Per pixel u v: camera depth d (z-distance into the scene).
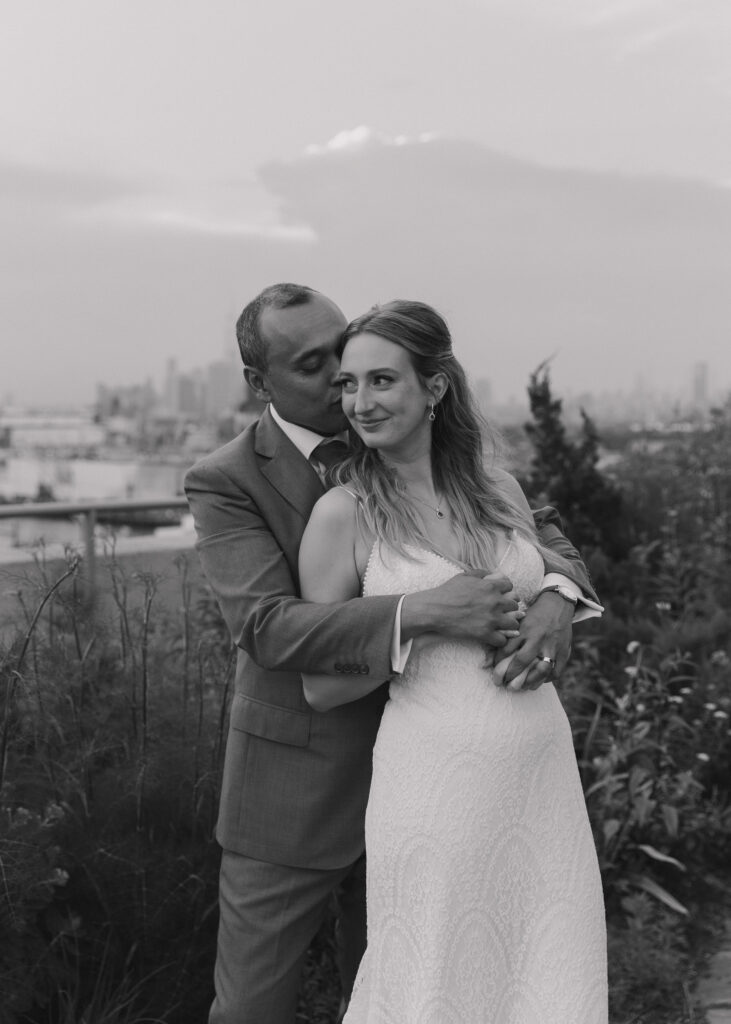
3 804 2.39
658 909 3.41
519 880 2.00
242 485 2.19
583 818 2.11
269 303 2.21
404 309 2.09
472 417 2.23
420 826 1.98
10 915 2.17
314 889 2.25
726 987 3.04
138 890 2.45
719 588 5.76
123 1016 2.42
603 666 4.59
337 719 2.21
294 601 2.07
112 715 2.79
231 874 2.29
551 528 2.58
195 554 4.11
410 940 1.98
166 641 3.20
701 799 3.95
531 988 1.98
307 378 2.20
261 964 2.23
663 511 6.44
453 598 1.97
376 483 2.12
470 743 1.99
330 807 2.22
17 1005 2.20
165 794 2.67
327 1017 2.81
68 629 2.84
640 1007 2.94
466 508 2.19
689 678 4.29
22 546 3.53
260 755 2.25
